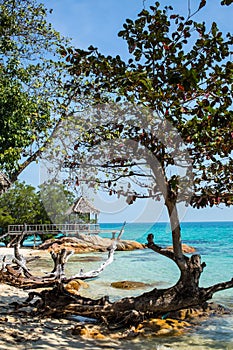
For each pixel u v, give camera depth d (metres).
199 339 5.83
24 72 15.15
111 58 5.16
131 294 9.61
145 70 4.91
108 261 9.30
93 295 9.42
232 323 6.68
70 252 9.34
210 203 5.33
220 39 4.75
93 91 5.59
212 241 36.84
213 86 4.83
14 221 25.59
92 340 5.67
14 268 9.59
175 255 6.21
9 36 15.24
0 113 15.42
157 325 6.29
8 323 6.23
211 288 6.20
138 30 5.01
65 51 5.43
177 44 4.82
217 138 5.34
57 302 6.86
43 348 5.12
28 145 15.75
